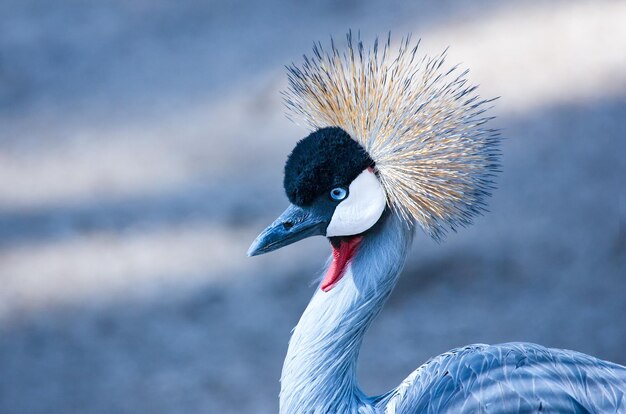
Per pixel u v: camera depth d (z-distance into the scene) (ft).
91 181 44.06
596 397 16.71
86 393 30.89
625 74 45.65
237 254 37.68
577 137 41.83
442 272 34.81
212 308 34.83
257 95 49.39
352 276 17.40
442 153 17.03
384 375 30.12
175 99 50.49
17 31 60.18
